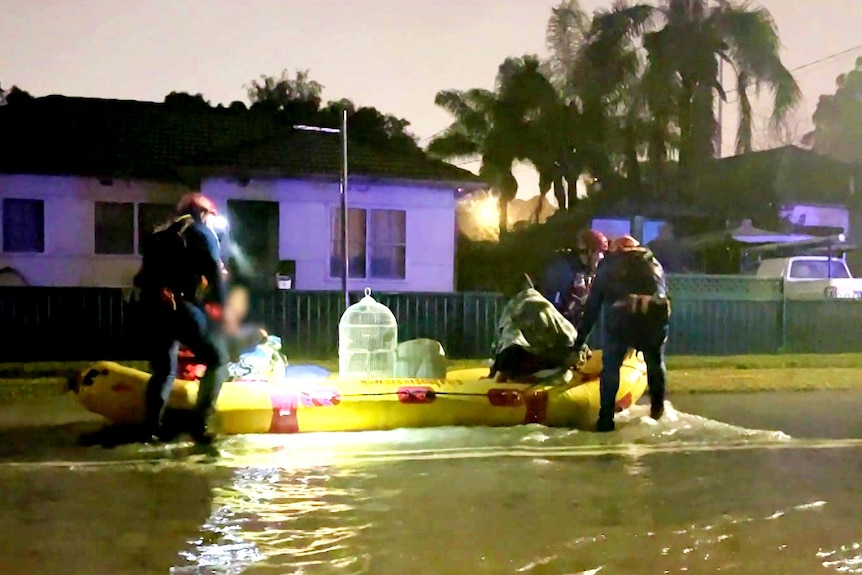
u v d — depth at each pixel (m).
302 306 15.05
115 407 7.60
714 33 27.83
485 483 6.41
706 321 17.03
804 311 17.67
